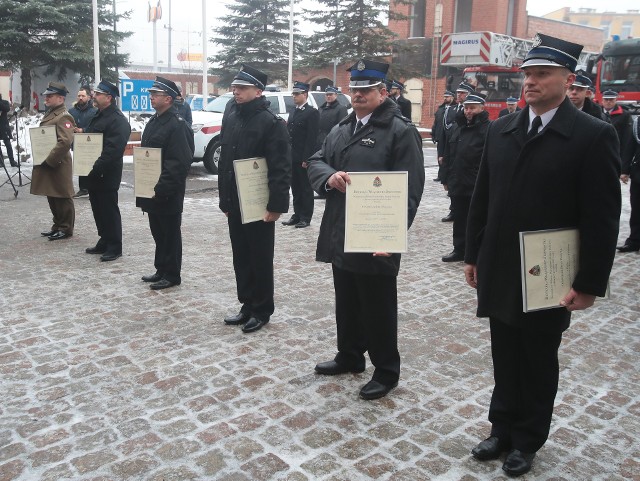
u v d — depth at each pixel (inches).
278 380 154.9
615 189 102.0
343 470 117.6
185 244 292.8
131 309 203.5
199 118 514.9
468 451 125.1
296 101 335.6
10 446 123.9
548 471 119.1
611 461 123.0
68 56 890.7
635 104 628.7
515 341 117.3
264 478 114.7
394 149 136.2
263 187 179.3
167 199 217.0
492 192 113.0
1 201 384.8
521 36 1226.6
